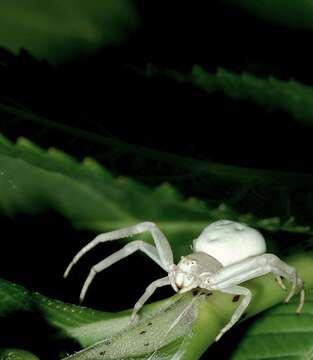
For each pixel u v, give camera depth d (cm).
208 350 13
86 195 14
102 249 14
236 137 14
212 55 16
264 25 15
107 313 12
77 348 12
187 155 14
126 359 12
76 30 16
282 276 12
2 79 14
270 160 14
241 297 12
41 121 13
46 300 12
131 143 14
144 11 16
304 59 15
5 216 14
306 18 15
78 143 13
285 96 14
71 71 14
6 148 12
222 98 14
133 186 12
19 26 16
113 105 14
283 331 13
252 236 13
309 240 13
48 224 14
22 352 11
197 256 13
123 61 16
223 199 14
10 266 14
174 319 12
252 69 15
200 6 15
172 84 14
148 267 14
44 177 14
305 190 14
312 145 14
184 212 14
